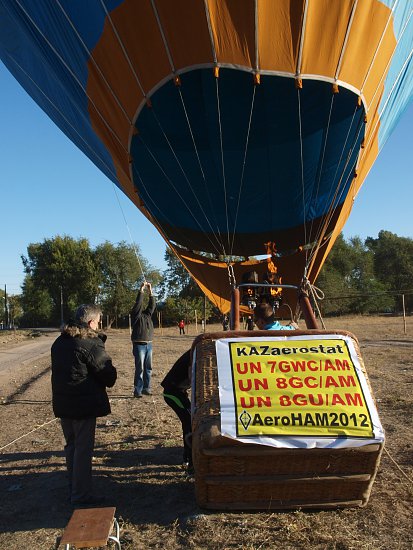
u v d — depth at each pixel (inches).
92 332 170.4
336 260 2554.1
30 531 149.3
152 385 399.2
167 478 189.0
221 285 402.6
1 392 422.9
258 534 138.6
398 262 2797.7
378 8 272.1
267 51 272.5
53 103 374.0
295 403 145.6
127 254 2699.3
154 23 272.8
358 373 152.2
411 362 496.4
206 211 379.6
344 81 287.4
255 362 153.4
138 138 328.5
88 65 304.0
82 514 120.3
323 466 145.0
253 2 261.0
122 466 203.8
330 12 266.8
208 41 270.8
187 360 189.0
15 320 3607.3
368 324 1427.2
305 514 150.3
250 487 147.6
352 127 322.0
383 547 130.0
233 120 319.9
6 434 267.6
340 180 330.6
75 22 288.8
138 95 303.3
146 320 353.1
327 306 2199.8
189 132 327.0
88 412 163.5
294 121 319.3
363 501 151.1
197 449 141.9
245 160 345.4
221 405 145.3
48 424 283.7
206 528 142.9
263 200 369.4
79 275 2751.0
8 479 196.5
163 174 356.8
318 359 153.9
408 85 343.3
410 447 209.3
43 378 499.8
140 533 144.2
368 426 142.9
